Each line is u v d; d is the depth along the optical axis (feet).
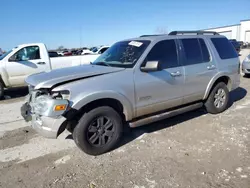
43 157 11.37
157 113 13.62
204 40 15.80
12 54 24.73
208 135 13.21
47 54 26.81
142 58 12.29
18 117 17.89
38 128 10.54
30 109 11.23
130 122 12.44
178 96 14.03
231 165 10.01
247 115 16.28
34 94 10.98
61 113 9.94
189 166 10.06
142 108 12.46
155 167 10.09
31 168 10.37
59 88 10.12
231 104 19.24
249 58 31.04
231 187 8.56
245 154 10.89
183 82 14.07
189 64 14.44
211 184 8.77
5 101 23.76
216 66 16.03
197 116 16.60
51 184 9.12
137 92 12.05
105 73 11.41
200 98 15.65
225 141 12.34
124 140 12.98
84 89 10.43
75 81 10.64
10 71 24.29
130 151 11.67
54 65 28.17
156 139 12.96
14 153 11.86
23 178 9.60
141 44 13.11
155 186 8.79
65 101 9.96
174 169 9.87
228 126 14.42
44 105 10.09
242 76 33.01
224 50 17.07
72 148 12.26
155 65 11.50
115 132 11.64
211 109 16.40
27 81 11.85
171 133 13.73
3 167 10.51
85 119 10.66
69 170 10.11
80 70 12.08
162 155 11.12
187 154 11.10
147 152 11.48
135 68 12.02
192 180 9.06
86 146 10.87
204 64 15.26
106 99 11.26
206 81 15.49
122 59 13.04
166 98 13.43
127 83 11.62
